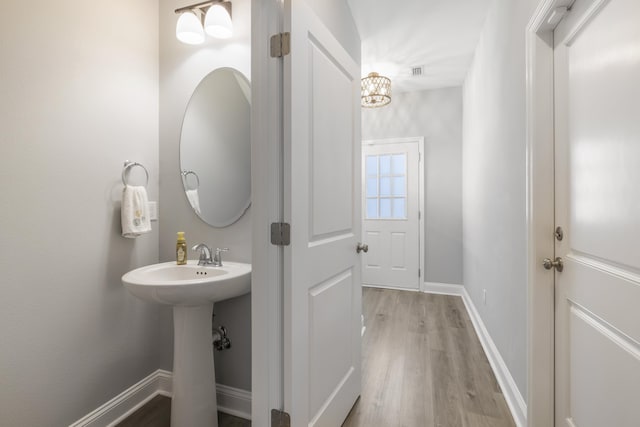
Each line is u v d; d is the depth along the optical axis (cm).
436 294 400
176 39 190
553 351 138
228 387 176
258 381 124
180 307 151
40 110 138
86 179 156
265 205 123
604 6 102
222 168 178
